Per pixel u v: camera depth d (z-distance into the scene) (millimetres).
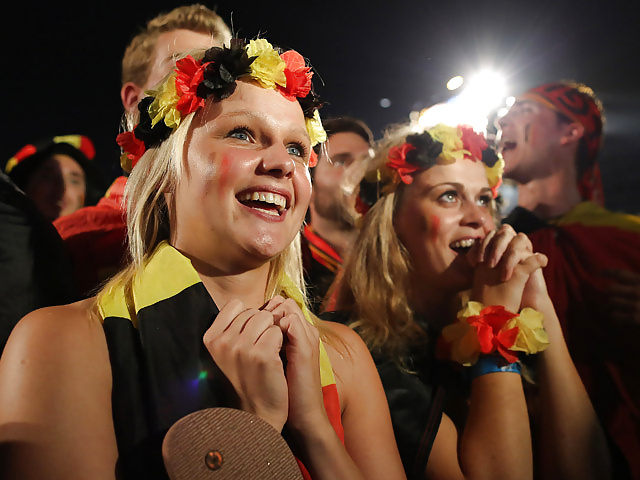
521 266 1582
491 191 1770
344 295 1777
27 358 856
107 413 865
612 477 1700
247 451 835
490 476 1386
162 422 868
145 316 938
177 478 786
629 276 1934
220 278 1050
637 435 1789
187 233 1028
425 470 1463
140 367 913
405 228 1695
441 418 1502
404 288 1673
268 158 1013
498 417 1436
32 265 1266
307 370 965
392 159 1697
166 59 1825
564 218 2168
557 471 1521
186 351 927
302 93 1103
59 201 2105
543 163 2246
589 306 1959
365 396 1160
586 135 2244
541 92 2293
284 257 1170
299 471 858
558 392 1556
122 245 1638
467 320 1523
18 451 785
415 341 1619
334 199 2203
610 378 1876
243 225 1000
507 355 1472
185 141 1036
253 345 924
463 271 1651
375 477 1080
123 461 846
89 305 971
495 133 2279
